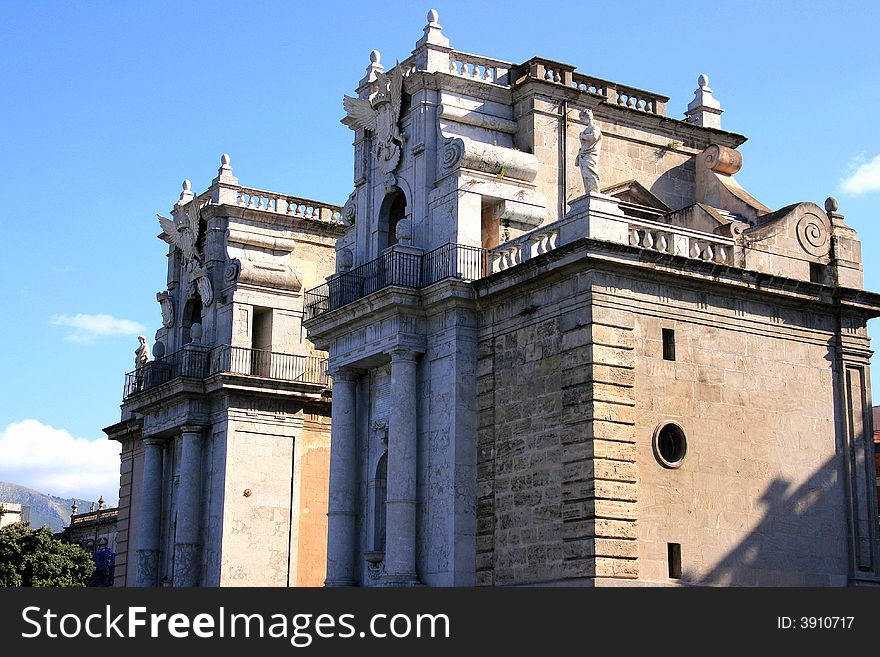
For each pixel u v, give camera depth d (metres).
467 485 39.16
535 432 37.34
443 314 40.66
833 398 40.31
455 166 41.88
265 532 53.31
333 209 59.62
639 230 37.66
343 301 43.91
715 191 46.97
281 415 54.69
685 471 36.56
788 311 39.88
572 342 36.47
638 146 46.72
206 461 54.53
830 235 41.47
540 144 43.84
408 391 40.66
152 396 57.03
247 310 55.41
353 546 43.00
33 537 58.72
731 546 36.91
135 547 61.41
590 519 34.72
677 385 36.97
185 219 59.03
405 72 44.56
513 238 41.97
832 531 39.19
